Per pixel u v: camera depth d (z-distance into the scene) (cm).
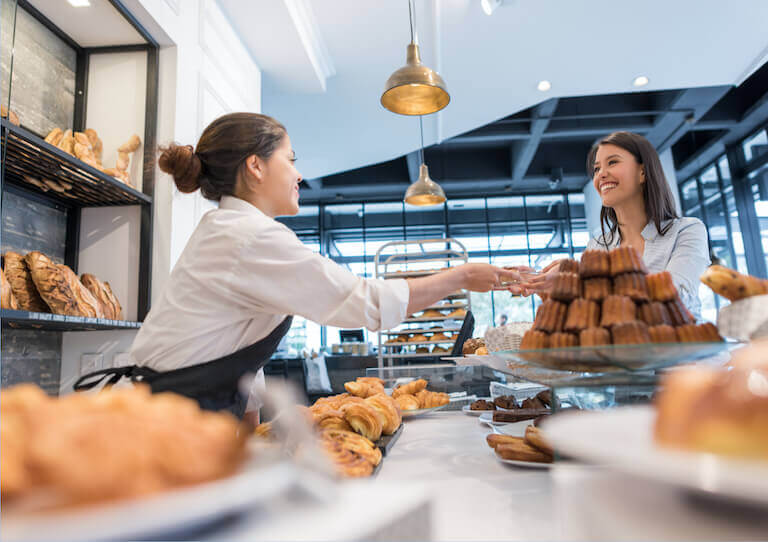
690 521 29
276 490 24
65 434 20
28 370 182
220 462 24
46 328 179
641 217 150
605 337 53
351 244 943
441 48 376
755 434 28
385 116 484
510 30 360
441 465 74
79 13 196
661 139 706
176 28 228
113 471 20
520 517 47
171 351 93
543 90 451
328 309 90
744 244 689
